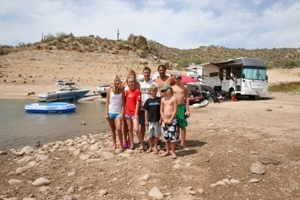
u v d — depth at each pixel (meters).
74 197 4.56
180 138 8.36
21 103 22.23
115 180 5.31
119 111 7.34
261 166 5.55
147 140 8.70
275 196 4.50
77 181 5.31
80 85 33.75
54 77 35.91
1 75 34.62
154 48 73.00
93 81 36.03
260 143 7.42
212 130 9.34
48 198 4.56
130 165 6.13
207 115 14.06
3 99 24.97
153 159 6.50
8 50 52.25
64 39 59.06
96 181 5.29
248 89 20.61
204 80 25.25
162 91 6.59
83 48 54.75
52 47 52.84
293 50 116.25
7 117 15.23
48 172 5.88
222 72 23.03
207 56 115.06
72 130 11.59
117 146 8.02
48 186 5.10
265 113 13.78
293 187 4.79
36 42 62.81
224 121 11.64
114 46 60.97
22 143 9.30
